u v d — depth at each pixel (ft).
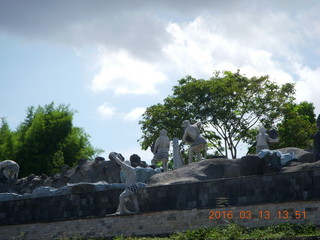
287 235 105.60
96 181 161.89
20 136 234.58
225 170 139.54
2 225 147.54
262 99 202.80
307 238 101.50
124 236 128.88
